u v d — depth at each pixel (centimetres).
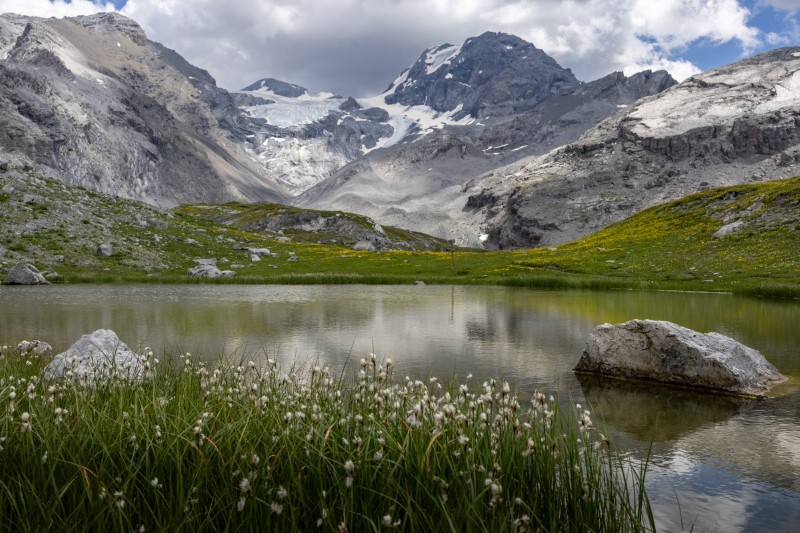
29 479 540
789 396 1347
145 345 1933
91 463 555
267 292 4694
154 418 664
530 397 1289
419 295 4459
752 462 902
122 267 6203
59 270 5725
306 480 532
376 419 662
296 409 720
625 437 1027
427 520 488
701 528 682
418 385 764
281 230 16550
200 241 8012
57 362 1209
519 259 7731
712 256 6222
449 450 576
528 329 2469
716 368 1400
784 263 5469
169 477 532
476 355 1831
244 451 556
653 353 1502
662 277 5775
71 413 688
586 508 561
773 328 2441
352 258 8219
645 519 705
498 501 497
